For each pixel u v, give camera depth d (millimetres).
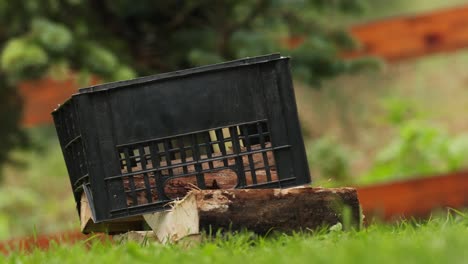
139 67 13703
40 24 11984
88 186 6293
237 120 6141
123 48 13805
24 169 15727
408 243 4605
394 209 12523
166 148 6113
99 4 13531
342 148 15781
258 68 6156
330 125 19234
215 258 4949
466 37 15078
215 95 6125
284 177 6176
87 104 6078
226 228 5984
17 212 17359
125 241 6613
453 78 20547
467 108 19625
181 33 13727
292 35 14602
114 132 6098
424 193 12570
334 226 6090
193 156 6145
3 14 12609
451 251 3924
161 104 6113
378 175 14836
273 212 6070
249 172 6207
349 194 6199
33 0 12531
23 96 15016
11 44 11828
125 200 6121
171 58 13836
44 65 12250
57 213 16766
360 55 15125
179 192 6211
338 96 19359
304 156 6195
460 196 12555
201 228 5945
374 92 19797
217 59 13102
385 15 22328
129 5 13547
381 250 4156
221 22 13773
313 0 13984
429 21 15125
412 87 20141
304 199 6121
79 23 13336
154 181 6184
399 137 16078
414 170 14836
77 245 5855
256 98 6156
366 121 19266
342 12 14234
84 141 6086
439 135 15250
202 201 5961
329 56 14023
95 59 12461
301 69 13773
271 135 6160
